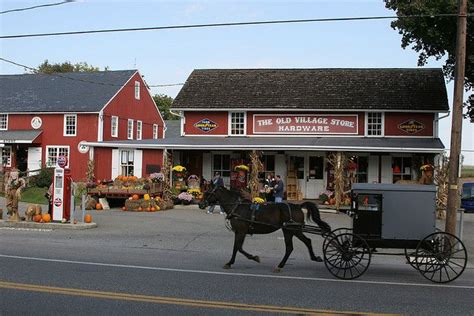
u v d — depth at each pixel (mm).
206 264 12969
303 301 8969
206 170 30844
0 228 19000
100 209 26391
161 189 27828
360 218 11734
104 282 10141
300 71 33344
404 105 29062
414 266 11859
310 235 19141
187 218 22641
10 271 11039
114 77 45656
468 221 24844
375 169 29203
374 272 12398
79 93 43469
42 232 18250
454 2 22172
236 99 31219
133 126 46312
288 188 29734
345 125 29812
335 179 25859
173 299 8852
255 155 26438
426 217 11539
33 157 41781
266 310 8250
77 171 40781
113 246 15758
